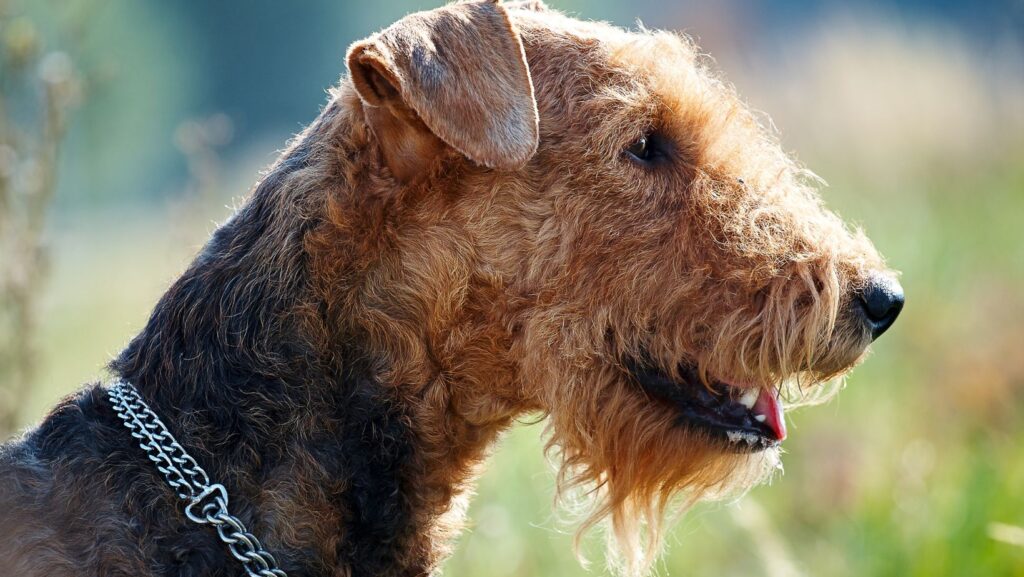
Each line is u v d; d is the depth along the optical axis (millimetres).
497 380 3273
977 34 12641
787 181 3432
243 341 3098
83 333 8109
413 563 3215
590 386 3250
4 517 2883
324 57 31125
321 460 3039
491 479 5461
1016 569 4508
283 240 3180
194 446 3008
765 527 4695
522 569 5004
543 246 3209
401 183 3178
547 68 3389
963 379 6383
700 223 3227
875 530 4957
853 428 6113
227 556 2920
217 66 30328
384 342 3158
